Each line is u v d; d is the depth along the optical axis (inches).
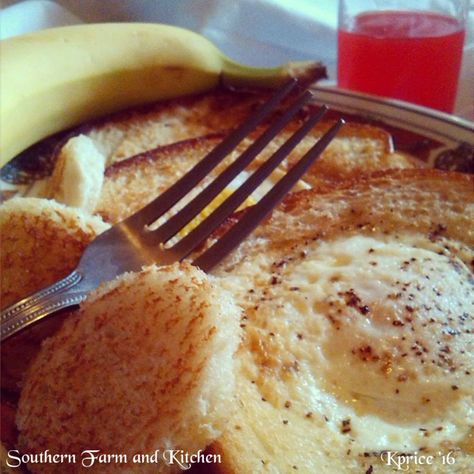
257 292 8.1
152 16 14.4
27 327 7.4
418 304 7.7
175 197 9.3
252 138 11.5
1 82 10.7
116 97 12.4
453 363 7.3
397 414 7.1
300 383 7.2
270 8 13.6
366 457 6.8
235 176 9.6
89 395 6.6
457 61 12.6
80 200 9.8
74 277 7.9
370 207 9.1
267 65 14.5
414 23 12.5
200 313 6.4
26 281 8.0
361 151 10.9
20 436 6.9
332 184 9.8
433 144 10.9
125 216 9.8
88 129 12.1
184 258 8.6
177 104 12.8
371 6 12.9
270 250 8.8
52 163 11.2
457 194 9.2
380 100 11.5
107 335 6.8
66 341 7.1
